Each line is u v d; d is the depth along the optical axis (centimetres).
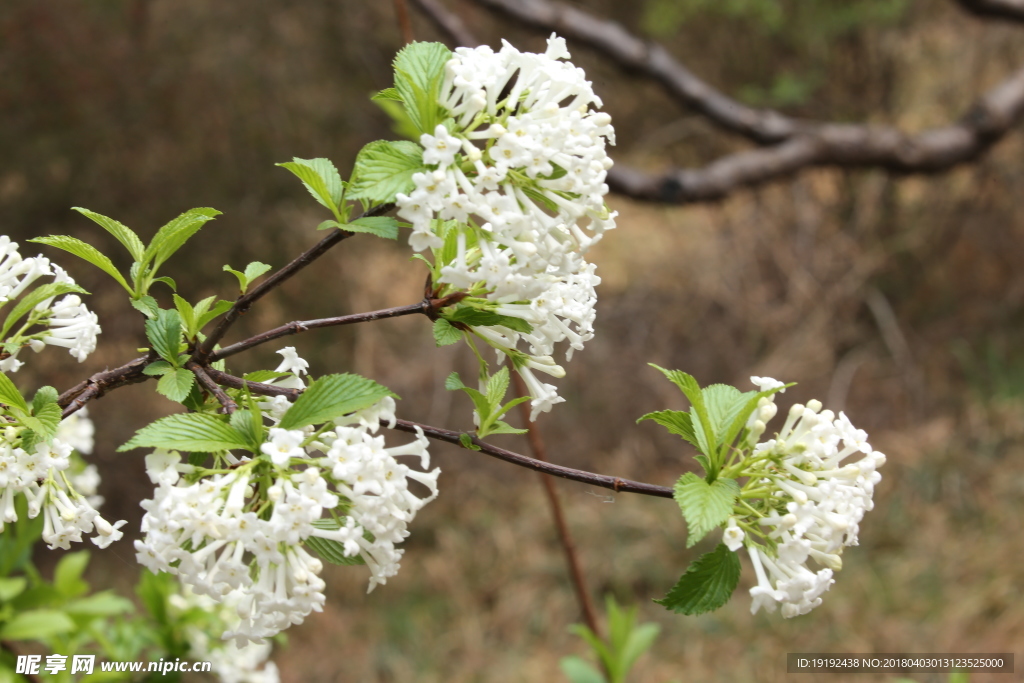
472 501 1019
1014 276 1148
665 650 809
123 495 895
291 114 1002
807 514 194
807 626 803
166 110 938
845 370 1103
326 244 208
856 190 1180
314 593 177
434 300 212
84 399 204
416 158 183
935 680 716
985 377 1074
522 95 193
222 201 955
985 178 1127
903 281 1180
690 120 1173
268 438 185
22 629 302
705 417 200
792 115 1212
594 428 1072
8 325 221
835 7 1083
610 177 733
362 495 175
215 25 965
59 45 888
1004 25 1136
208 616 365
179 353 210
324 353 1018
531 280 191
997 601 787
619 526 948
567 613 860
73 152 898
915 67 1182
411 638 845
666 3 1062
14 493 200
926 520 907
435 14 490
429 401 1066
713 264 1209
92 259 213
